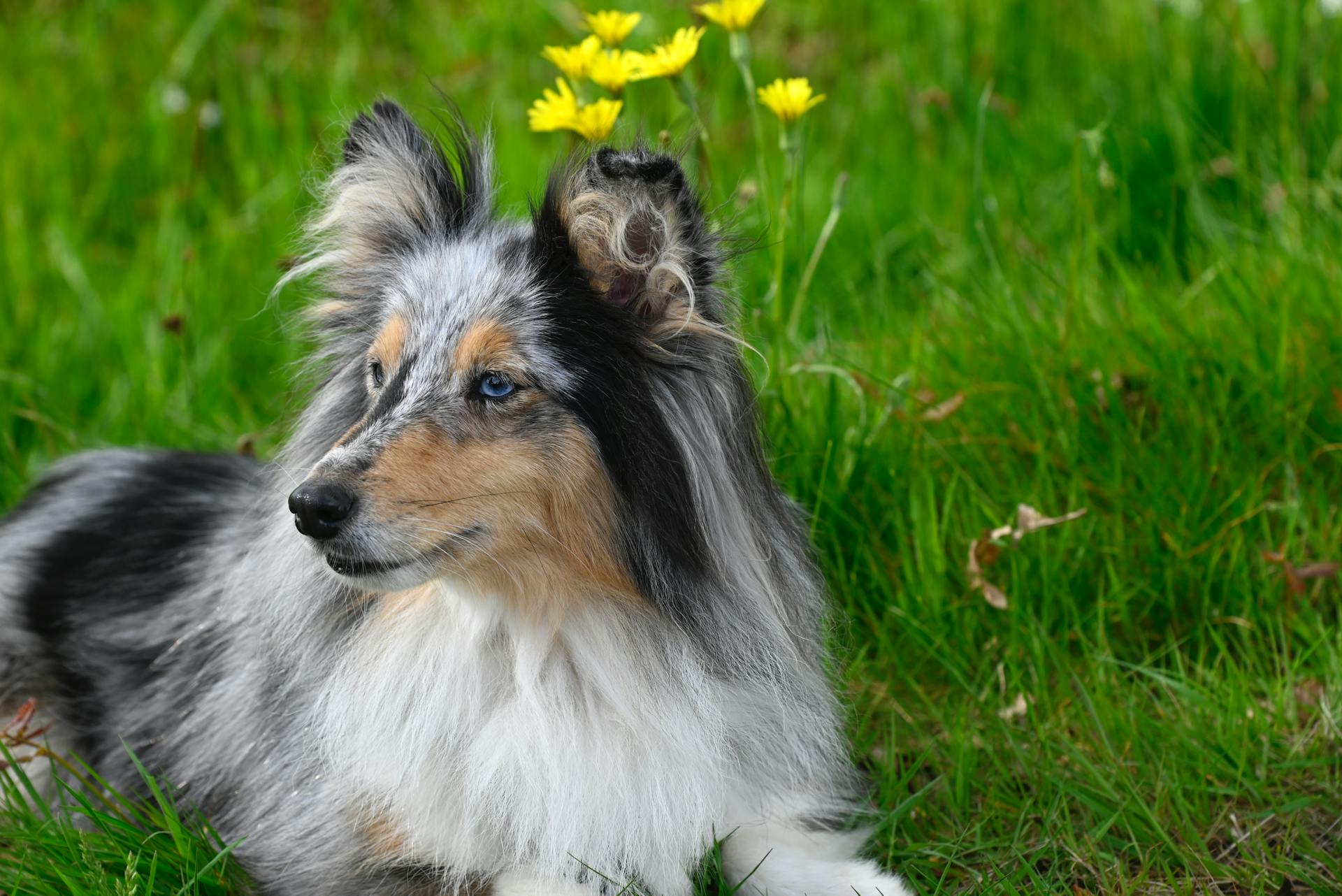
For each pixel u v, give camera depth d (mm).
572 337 4520
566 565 4566
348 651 4762
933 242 8984
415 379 4531
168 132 10281
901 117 10336
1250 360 6988
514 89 10898
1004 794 5324
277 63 11039
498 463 4426
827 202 9352
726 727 4785
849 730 5637
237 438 7652
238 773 5188
